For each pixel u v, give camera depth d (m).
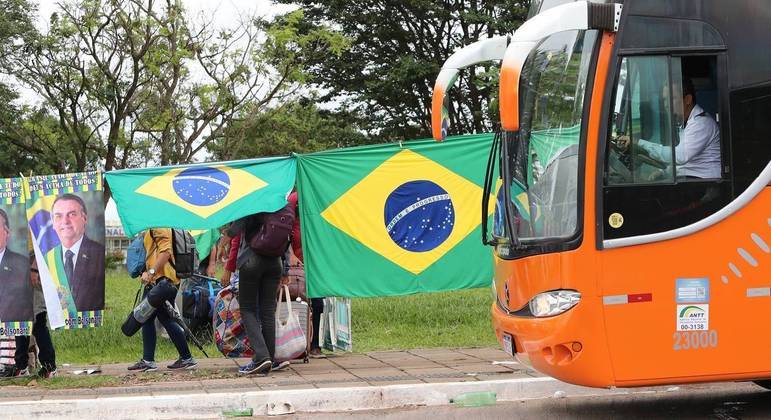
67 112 26.14
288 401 7.52
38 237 8.93
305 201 9.65
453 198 9.88
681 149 6.31
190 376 8.93
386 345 11.13
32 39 24.52
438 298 14.96
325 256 9.65
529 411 7.38
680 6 6.36
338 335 10.49
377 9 34.00
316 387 8.06
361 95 34.88
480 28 34.72
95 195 9.02
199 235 11.79
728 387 8.21
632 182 6.24
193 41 23.45
